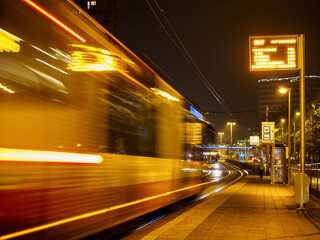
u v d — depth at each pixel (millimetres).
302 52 13695
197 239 8656
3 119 4148
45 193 4828
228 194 20984
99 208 6344
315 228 10125
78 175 5652
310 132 47406
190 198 17625
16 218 4305
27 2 4660
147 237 8875
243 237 8898
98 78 6414
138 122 8406
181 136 12375
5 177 4148
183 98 12875
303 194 13797
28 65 4609
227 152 127562
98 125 6352
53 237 5000
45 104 4891
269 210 13906
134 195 8062
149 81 9242
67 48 5508
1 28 4180
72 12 5746
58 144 5145
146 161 8891
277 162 30875
